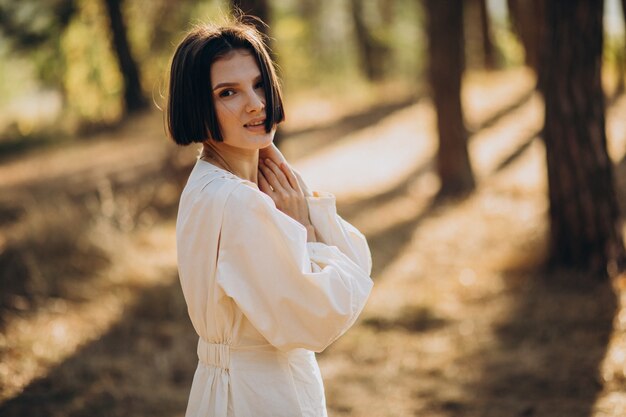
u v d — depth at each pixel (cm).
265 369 173
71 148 1418
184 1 1126
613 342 450
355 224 808
